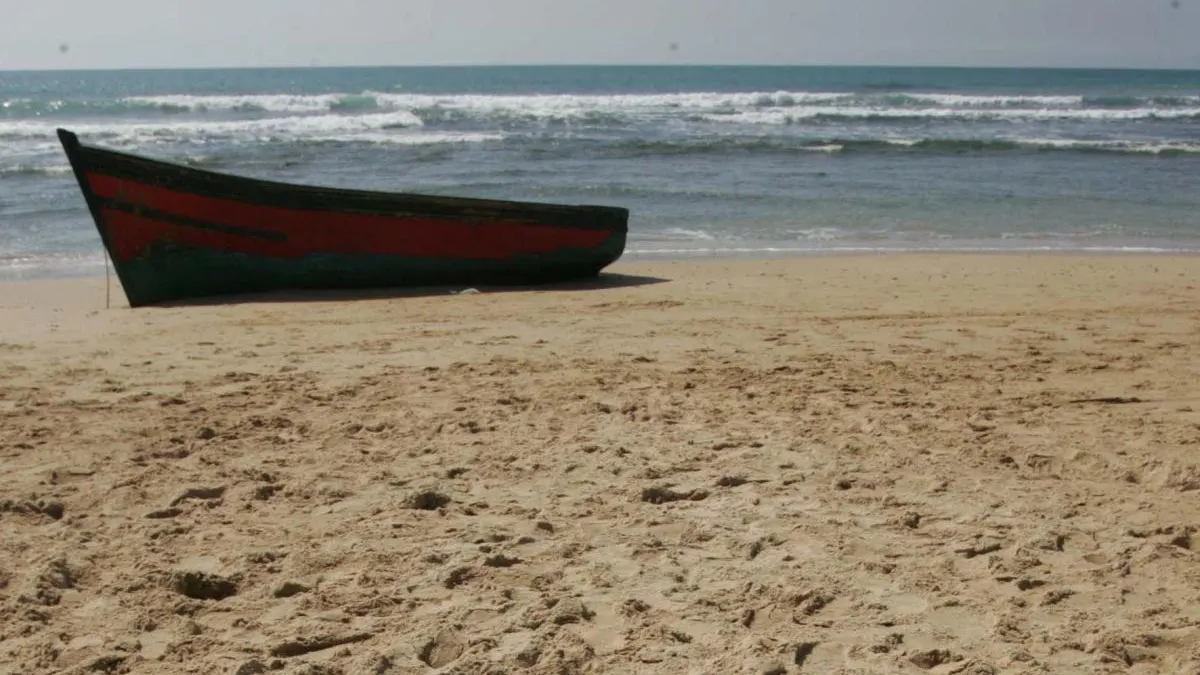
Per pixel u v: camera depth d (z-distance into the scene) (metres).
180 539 4.41
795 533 4.50
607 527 4.57
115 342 8.57
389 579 4.01
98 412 6.35
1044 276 12.19
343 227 11.49
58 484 5.09
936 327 9.21
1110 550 4.33
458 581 4.00
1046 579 4.05
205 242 11.09
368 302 10.82
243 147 28.89
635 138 32.59
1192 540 4.48
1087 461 5.49
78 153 10.42
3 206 18.08
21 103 41.72
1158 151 29.69
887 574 4.10
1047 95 65.25
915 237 16.33
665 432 5.96
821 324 9.36
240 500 4.88
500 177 23.25
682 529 4.54
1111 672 3.34
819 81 92.31
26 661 3.37
